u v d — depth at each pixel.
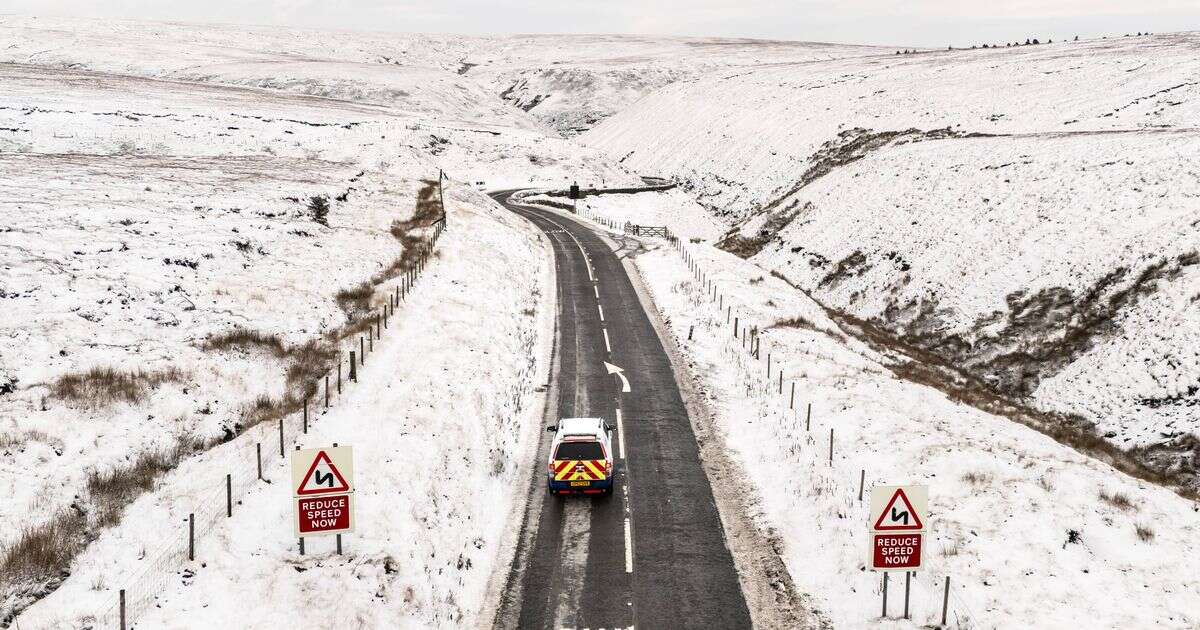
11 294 21.78
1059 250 38.66
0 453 14.16
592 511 17.11
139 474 14.85
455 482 16.98
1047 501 16.12
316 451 12.66
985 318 37.31
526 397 24.80
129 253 28.19
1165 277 32.56
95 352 19.58
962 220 46.88
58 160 54.69
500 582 14.06
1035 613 12.33
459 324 28.98
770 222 67.88
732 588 13.88
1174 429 25.84
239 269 30.36
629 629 12.52
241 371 20.86
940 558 14.17
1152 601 12.68
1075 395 29.84
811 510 16.70
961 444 19.77
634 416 23.34
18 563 11.32
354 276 33.19
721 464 19.83
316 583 12.08
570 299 39.59
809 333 34.78
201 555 12.45
